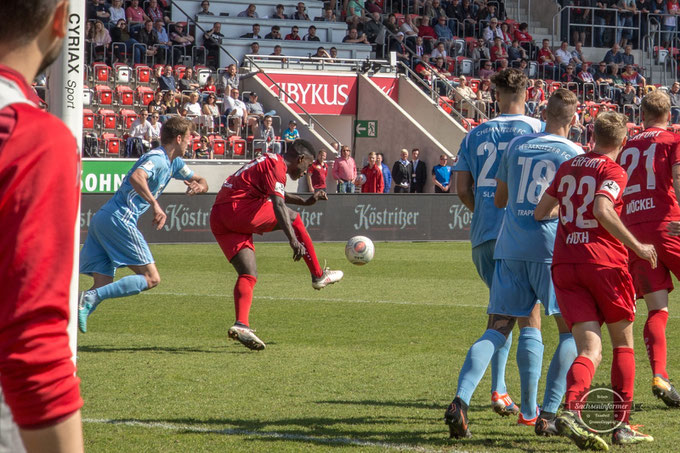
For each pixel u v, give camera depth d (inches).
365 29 2410.2
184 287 952.9
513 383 498.0
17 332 130.1
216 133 1996.8
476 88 2375.7
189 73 2049.7
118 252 580.7
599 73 2536.9
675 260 446.0
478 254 423.5
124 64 2027.6
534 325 392.2
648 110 479.2
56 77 349.4
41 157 131.5
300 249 603.5
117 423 387.2
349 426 386.9
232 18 2277.3
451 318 749.3
